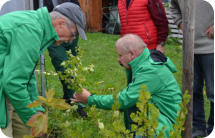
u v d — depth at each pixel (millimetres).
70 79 2939
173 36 9773
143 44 2738
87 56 8438
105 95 2838
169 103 2744
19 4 3562
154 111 2012
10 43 2406
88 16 12805
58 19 2529
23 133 2939
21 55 2357
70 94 4129
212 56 3689
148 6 3729
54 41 2592
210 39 3688
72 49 4211
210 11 3625
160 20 3740
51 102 1874
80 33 2629
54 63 4070
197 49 3738
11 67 2359
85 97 2922
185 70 2900
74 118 3340
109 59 8141
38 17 2488
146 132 2121
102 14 13531
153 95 2740
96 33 12516
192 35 2832
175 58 8211
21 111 2531
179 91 2852
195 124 3955
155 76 2668
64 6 2586
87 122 3256
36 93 2951
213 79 3727
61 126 2672
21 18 2443
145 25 3783
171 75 2785
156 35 3809
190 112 2973
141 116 2035
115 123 2117
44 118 1907
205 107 4934
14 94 2424
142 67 2691
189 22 2812
